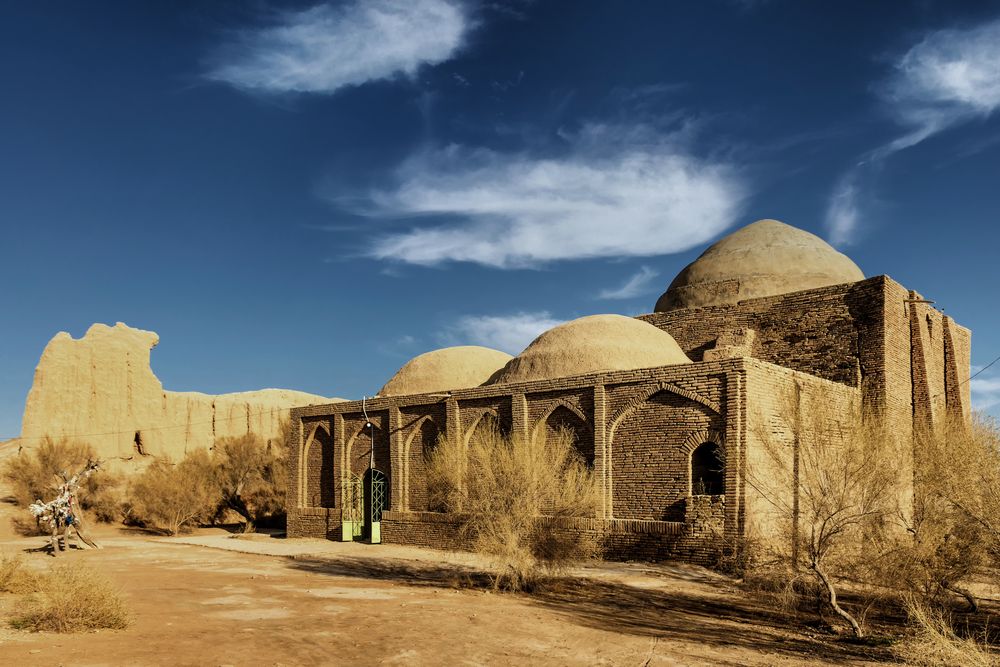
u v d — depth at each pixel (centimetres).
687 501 1820
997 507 1281
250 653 923
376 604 1362
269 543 2833
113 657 852
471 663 934
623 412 1998
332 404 2956
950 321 2541
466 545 1762
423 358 3042
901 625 1233
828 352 2305
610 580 1644
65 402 5466
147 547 2750
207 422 6353
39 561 2131
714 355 2328
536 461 1683
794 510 1345
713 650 1037
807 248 2762
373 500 2758
